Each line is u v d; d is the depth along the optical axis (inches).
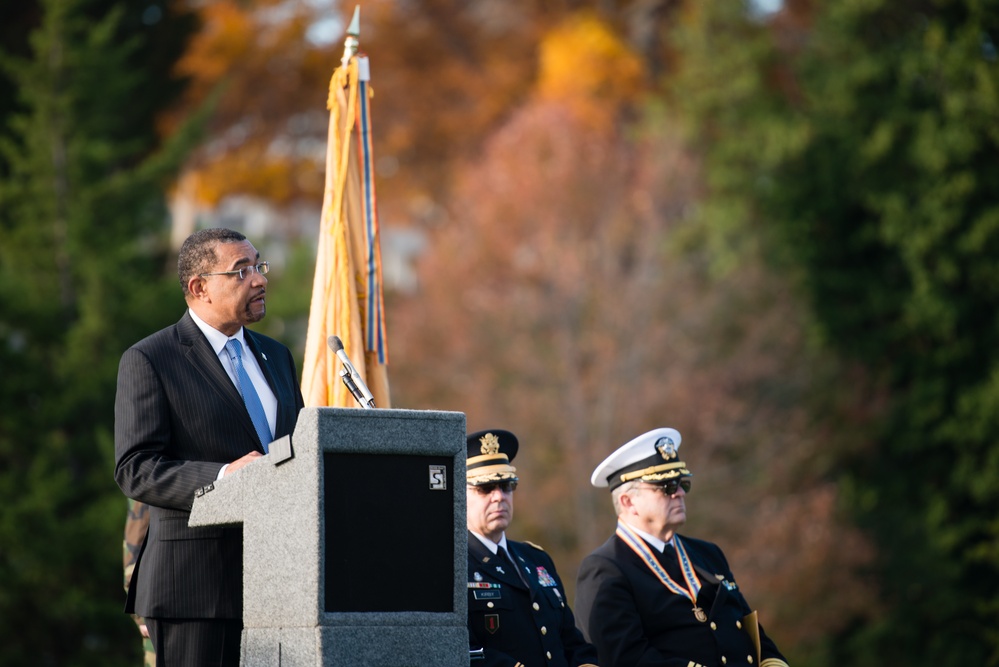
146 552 495.2
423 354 2659.9
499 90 3427.7
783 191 2881.4
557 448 2425.0
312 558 413.1
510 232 2736.2
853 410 2716.5
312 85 3518.7
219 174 3440.0
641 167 2928.2
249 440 504.1
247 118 3484.3
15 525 1711.4
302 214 3604.8
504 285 2691.9
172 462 477.1
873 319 2834.6
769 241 2886.3
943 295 2728.8
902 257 2787.9
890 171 2837.1
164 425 493.4
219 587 481.4
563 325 2556.6
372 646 417.1
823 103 2972.4
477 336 2610.7
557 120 2906.0
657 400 2485.2
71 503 1820.9
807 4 3299.7
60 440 1860.2
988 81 2768.2
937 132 2780.5
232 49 3378.4
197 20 2524.6
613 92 3176.7
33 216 1971.0
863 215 2859.3
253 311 520.7
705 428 2517.2
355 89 665.0
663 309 2659.9
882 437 2709.2
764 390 2748.5
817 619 2440.9
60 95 1991.9
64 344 1931.6
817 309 2805.1
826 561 2458.2
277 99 3501.5
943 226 2738.7
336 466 424.5
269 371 531.2
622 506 704.4
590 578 682.2
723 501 2502.5
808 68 3046.3
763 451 2610.7
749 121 3019.2
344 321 640.4
